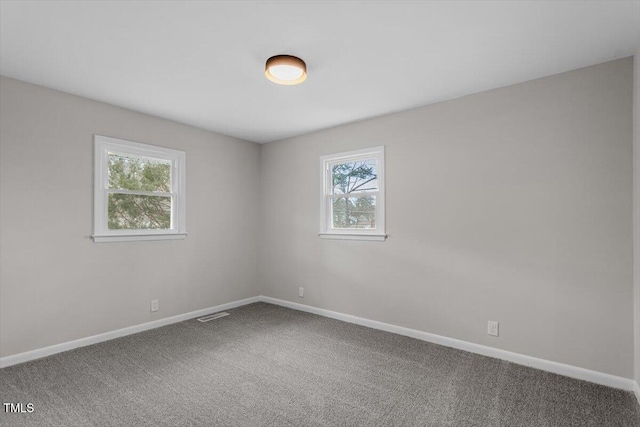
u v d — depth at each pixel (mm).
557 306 2557
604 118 2395
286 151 4520
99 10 1818
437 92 2969
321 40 2137
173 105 3289
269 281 4695
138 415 1988
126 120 3371
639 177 2131
